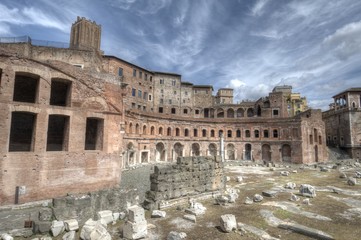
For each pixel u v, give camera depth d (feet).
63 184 69.10
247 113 280.72
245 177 114.42
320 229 44.09
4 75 61.46
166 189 61.21
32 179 63.16
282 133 207.82
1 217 51.80
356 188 83.76
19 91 90.99
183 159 68.59
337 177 113.50
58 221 42.63
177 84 268.00
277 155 207.92
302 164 188.75
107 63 200.95
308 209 56.75
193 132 224.33
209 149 231.09
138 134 175.42
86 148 103.45
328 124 262.88
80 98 76.64
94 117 79.41
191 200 60.90
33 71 66.44
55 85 96.02
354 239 39.60
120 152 85.56
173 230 44.29
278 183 95.96
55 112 69.87
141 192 79.71
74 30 180.65
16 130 93.04
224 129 230.89
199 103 283.18
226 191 77.30
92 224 40.29
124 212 52.08
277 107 249.34
